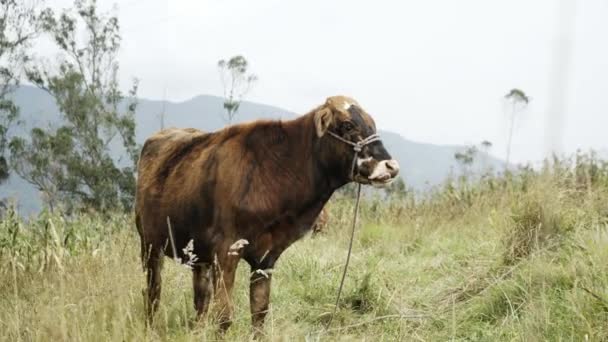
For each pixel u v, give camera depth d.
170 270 7.14
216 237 5.75
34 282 6.42
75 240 8.78
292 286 7.77
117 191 34.28
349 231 11.29
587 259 6.33
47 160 33.00
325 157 5.67
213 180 5.80
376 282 7.52
